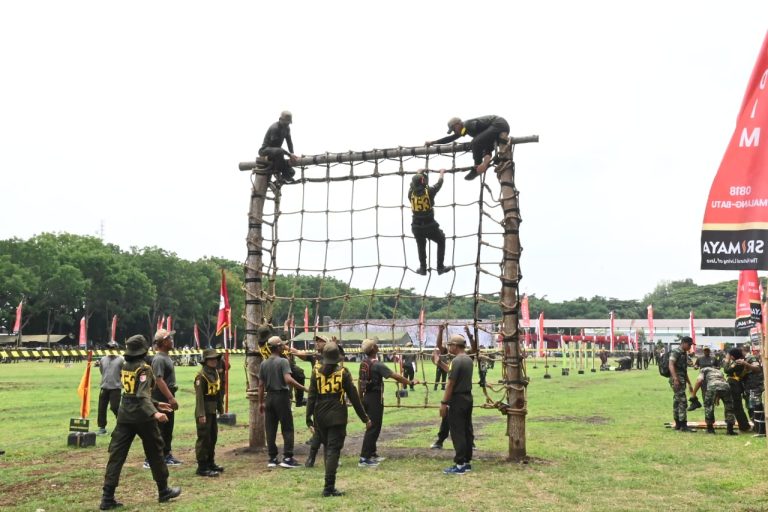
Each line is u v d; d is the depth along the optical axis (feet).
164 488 23.84
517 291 31.83
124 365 23.93
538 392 78.69
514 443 31.19
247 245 37.06
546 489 25.12
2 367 149.48
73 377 108.58
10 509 22.77
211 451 29.12
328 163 36.52
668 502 23.08
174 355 189.67
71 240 290.76
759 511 21.90
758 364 40.57
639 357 163.73
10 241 259.19
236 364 179.63
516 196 32.24
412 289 108.58
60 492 25.70
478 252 32.94
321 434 24.98
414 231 34.50
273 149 36.58
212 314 323.37
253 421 35.86
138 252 311.27
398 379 31.27
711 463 30.55
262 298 36.83
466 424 28.76
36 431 44.45
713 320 362.53
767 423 34.09
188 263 317.42
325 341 34.68
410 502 22.99
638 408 57.47
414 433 43.04
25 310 257.75
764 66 24.62
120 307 281.13
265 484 26.37
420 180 33.96
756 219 24.00
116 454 23.16
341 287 260.21
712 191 24.76
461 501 23.17
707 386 41.24
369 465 30.09
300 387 30.40
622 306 519.60
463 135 33.32
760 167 24.25
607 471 28.63
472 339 32.65
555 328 403.34
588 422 47.19
